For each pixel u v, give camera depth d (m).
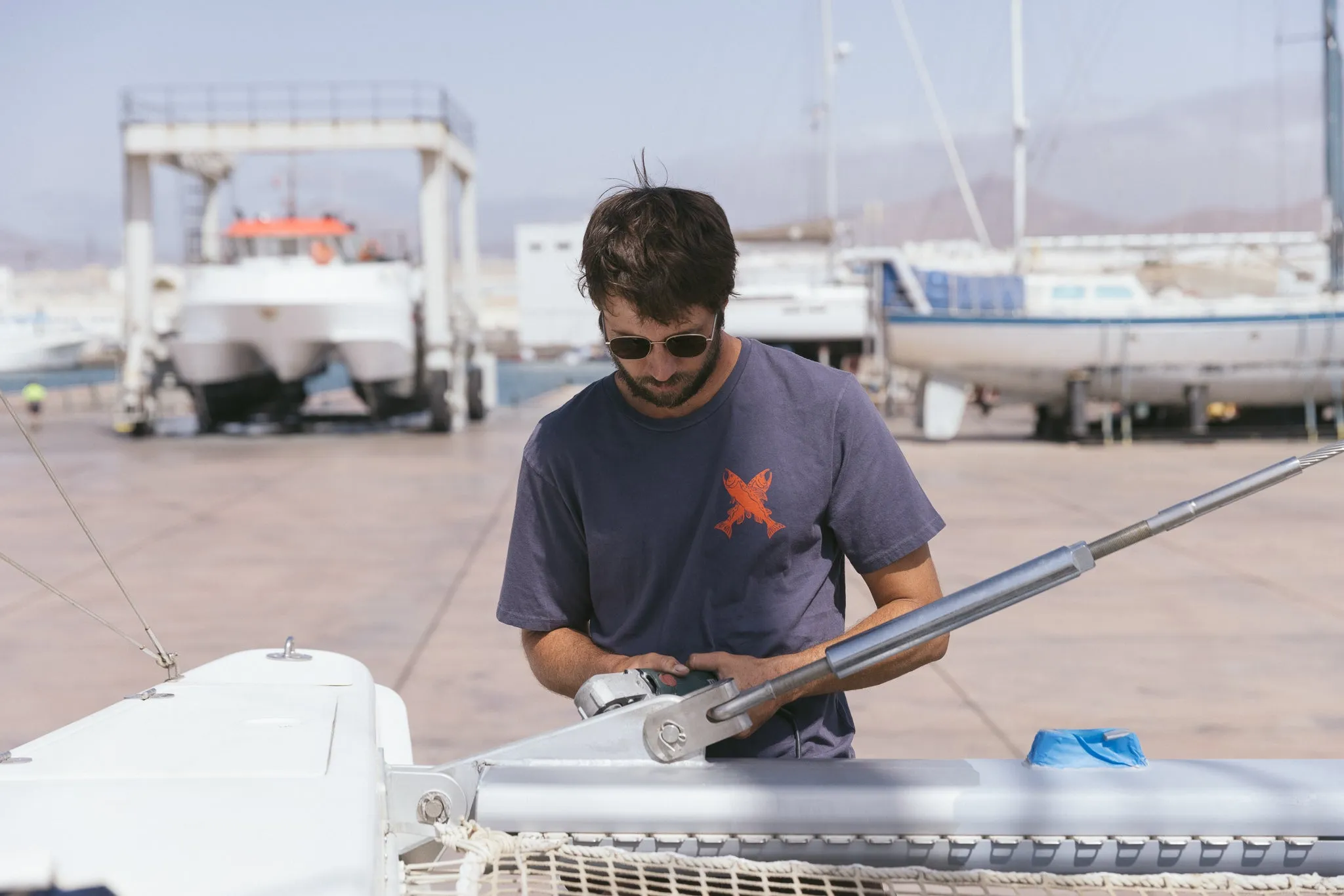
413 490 10.97
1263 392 16.38
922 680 4.64
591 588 1.49
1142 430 17.27
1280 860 1.07
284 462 13.63
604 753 1.14
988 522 8.78
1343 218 17.31
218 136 16.67
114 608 5.97
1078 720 4.08
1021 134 18.88
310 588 6.46
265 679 1.29
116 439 17.22
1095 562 0.98
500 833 1.06
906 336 16.36
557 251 55.03
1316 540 8.06
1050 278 17.11
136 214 17.30
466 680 4.61
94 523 9.01
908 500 1.41
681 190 1.28
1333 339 15.84
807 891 1.05
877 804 1.07
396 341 16.48
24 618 5.72
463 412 18.47
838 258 26.50
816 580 1.43
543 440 1.46
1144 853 1.07
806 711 1.39
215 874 0.77
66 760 0.97
